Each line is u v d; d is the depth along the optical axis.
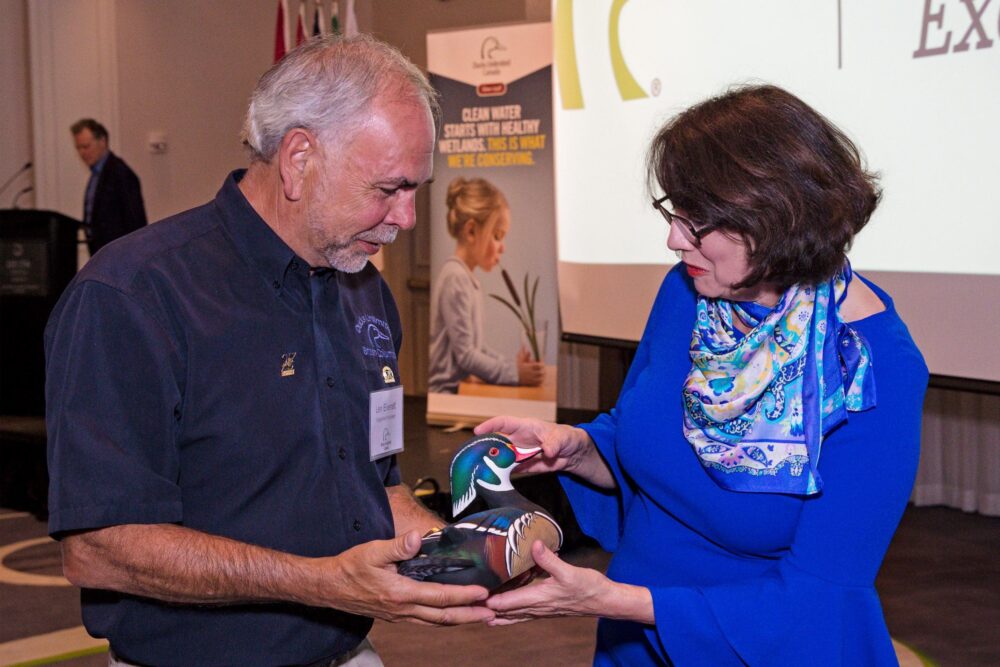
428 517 1.60
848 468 1.27
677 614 1.27
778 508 1.31
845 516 1.26
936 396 4.87
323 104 1.29
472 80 5.24
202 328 1.31
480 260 5.33
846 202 1.21
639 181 4.10
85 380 1.24
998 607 3.58
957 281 2.94
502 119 5.20
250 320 1.35
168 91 7.86
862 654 1.26
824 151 1.23
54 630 3.50
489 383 5.39
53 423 1.24
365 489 1.49
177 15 7.85
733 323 1.37
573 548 4.27
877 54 3.11
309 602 1.25
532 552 1.27
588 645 3.36
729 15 3.59
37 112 7.55
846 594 1.26
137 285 1.28
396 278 7.46
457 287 5.41
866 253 3.18
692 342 1.38
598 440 1.59
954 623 3.44
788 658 1.26
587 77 4.39
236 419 1.33
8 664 3.20
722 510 1.35
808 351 1.27
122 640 1.36
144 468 1.24
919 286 3.04
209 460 1.33
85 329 1.24
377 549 1.20
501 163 5.22
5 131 7.68
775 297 1.33
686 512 1.40
